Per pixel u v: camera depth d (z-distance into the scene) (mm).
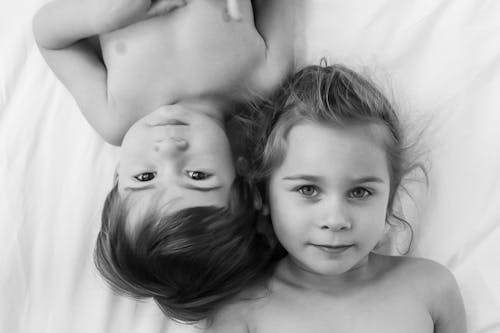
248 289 1053
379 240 1086
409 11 1171
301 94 1032
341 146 968
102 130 1087
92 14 1032
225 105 1087
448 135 1134
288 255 1084
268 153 1014
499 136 1130
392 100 1130
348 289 1041
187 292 1013
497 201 1115
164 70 1045
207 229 982
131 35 1046
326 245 978
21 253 1087
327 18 1170
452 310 1066
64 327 1059
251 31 1079
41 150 1136
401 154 1052
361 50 1161
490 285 1092
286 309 1028
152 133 999
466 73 1149
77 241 1095
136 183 986
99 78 1086
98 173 1127
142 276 994
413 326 1016
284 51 1106
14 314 1065
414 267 1066
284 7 1127
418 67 1159
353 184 973
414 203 1122
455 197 1122
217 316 1041
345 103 1007
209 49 1048
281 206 998
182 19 1045
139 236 971
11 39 1178
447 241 1113
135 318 1066
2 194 1109
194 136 1004
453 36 1160
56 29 1065
